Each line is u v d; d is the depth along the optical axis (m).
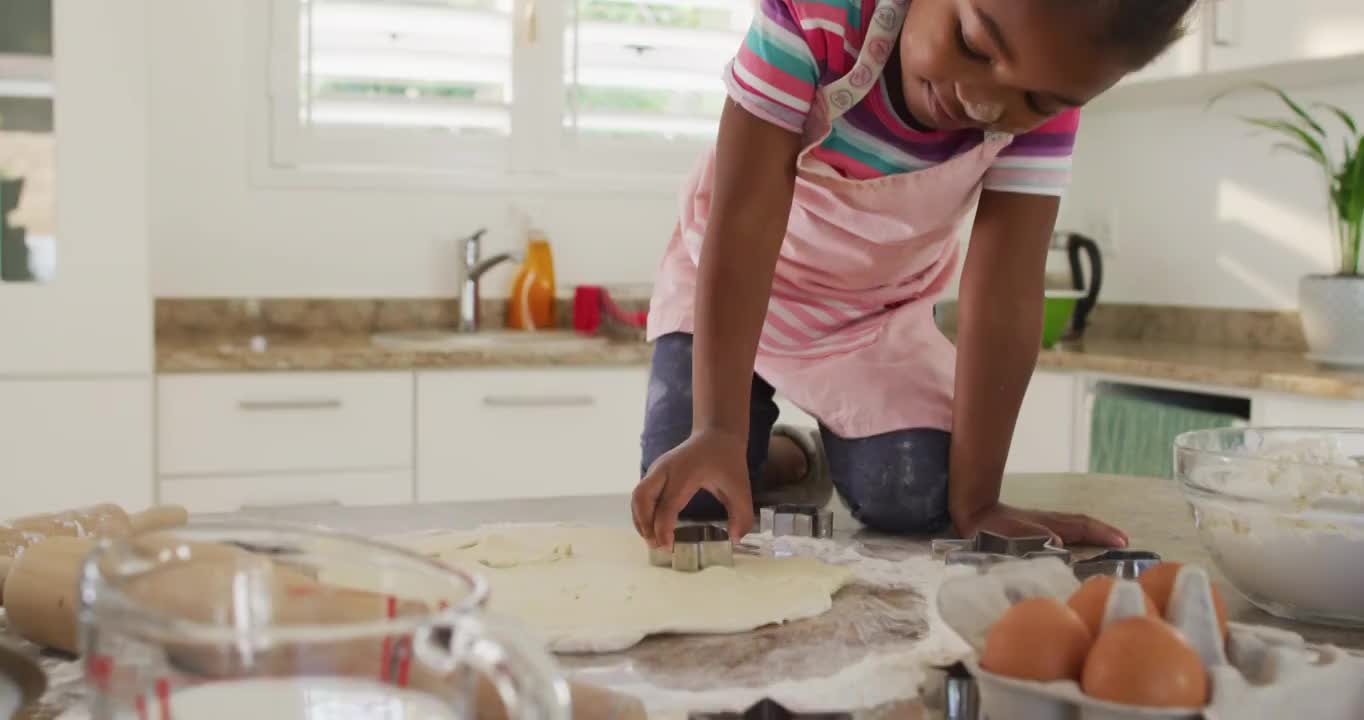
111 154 2.16
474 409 2.35
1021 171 1.16
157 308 2.60
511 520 1.08
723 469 0.99
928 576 0.90
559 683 0.36
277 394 2.25
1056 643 0.53
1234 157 2.74
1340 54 2.18
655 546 0.90
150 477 2.21
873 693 0.63
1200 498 0.82
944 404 1.18
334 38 2.68
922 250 1.32
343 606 0.45
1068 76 0.79
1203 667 0.53
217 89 2.62
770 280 1.10
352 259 2.72
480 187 2.78
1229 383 2.19
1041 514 1.07
